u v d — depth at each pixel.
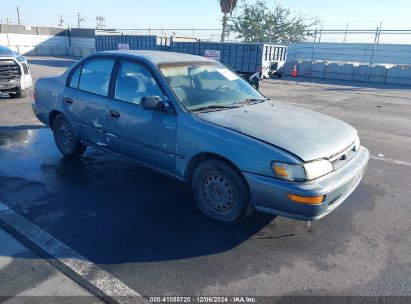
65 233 3.33
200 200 3.70
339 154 3.34
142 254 3.06
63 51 38.88
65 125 5.20
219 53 19.09
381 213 3.97
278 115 3.85
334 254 3.17
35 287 2.61
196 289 2.65
